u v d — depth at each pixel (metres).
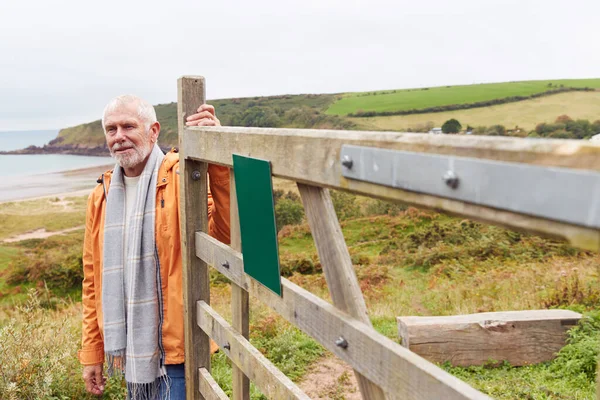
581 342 4.77
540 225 0.80
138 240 2.53
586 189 0.71
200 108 2.40
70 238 41.53
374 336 1.22
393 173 1.08
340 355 1.36
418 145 1.02
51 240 40.81
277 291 1.66
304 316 1.54
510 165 0.83
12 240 42.09
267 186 1.61
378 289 12.84
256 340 6.39
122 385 4.20
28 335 4.23
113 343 2.58
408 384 1.10
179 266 2.58
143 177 2.58
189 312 2.50
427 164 0.99
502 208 0.84
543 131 70.81
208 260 2.33
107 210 2.63
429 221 24.53
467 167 0.90
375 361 1.21
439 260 15.91
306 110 98.44
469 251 16.25
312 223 1.47
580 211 0.72
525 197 0.80
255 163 1.68
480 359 4.98
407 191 1.06
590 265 12.61
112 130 2.56
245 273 1.92
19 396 3.82
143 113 2.58
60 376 4.13
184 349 2.59
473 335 4.98
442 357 4.98
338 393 4.98
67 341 4.51
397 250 19.16
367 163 1.16
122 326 2.58
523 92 89.62
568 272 11.20
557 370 4.73
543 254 15.09
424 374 1.04
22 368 3.88
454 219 23.66
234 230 2.12
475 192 0.89
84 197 70.94
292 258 18.89
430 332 4.98
